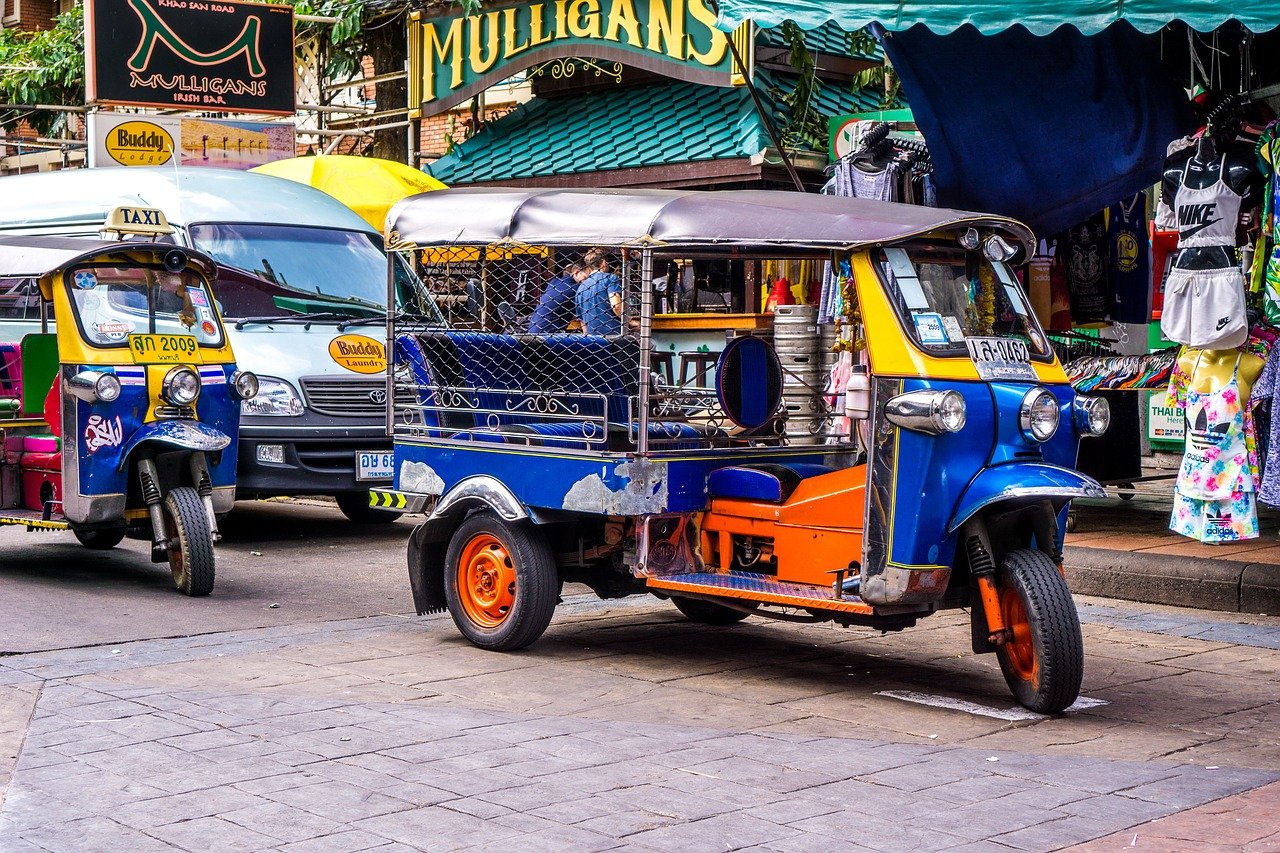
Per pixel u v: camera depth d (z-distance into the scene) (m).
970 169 9.20
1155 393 11.84
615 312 7.78
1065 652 5.81
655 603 8.63
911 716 6.00
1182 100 9.22
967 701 6.25
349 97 19.67
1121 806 4.81
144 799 4.82
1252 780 5.12
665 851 4.37
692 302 11.81
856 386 7.30
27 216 11.94
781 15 8.04
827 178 11.59
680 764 5.25
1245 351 8.60
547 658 7.05
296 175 14.88
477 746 5.46
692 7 13.31
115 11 16.44
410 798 4.84
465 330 7.61
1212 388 8.69
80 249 8.71
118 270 8.83
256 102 17.17
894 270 6.08
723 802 4.82
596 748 5.45
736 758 5.34
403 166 15.22
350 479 10.98
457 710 6.00
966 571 6.22
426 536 7.43
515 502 6.93
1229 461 8.69
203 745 5.44
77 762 5.22
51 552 10.38
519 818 4.64
